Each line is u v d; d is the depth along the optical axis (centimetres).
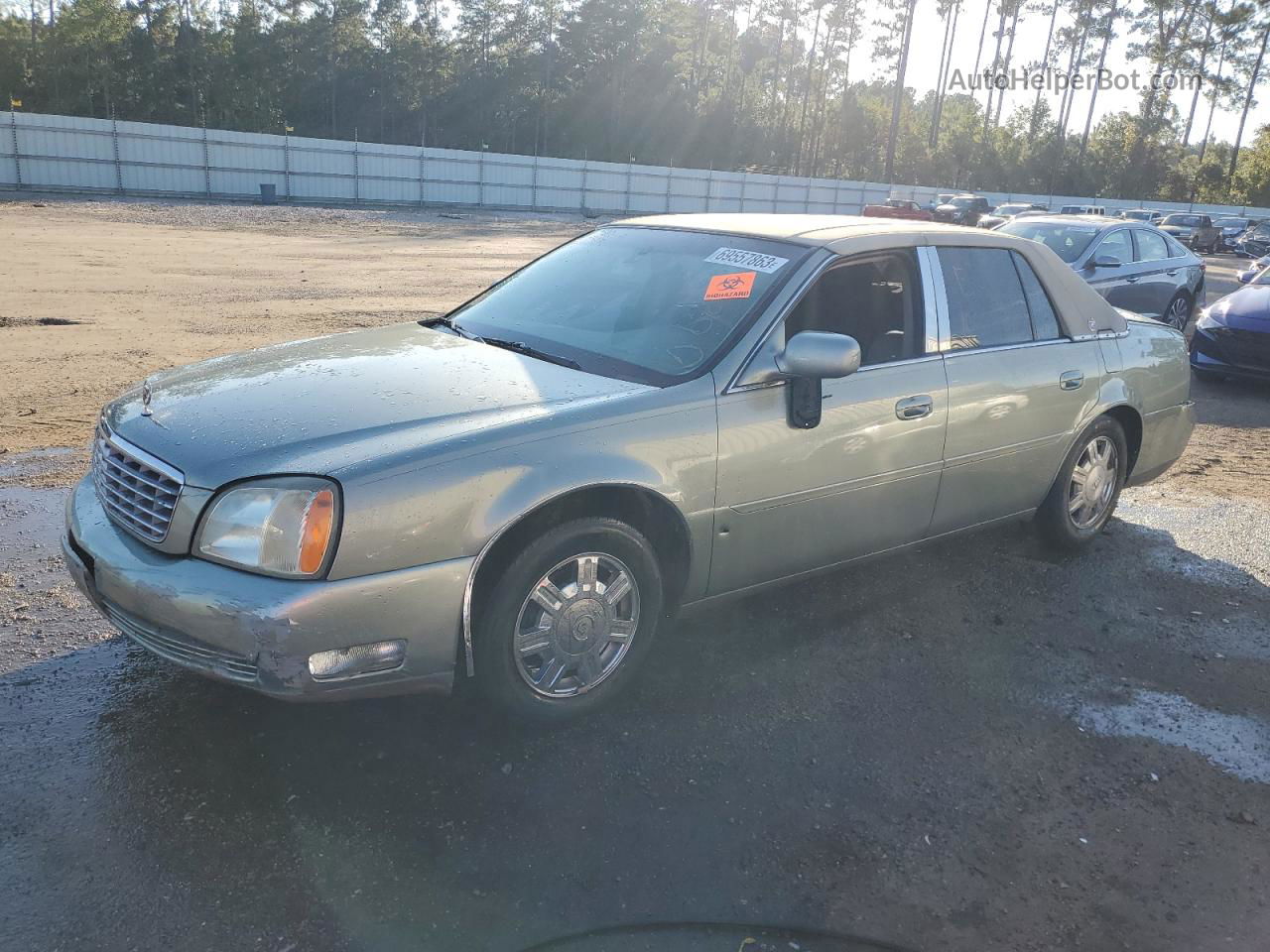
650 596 345
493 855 273
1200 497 648
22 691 342
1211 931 262
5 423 688
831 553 399
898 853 285
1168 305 1263
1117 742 351
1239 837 302
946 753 338
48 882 254
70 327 1097
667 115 8200
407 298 1476
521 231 3331
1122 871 284
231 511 279
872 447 391
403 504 281
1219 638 438
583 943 243
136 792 291
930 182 8156
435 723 336
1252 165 7594
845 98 8788
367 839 276
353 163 4338
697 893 263
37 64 7444
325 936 241
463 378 344
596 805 297
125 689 347
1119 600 473
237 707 339
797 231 408
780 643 412
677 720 348
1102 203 6297
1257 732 363
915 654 407
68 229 2464
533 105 8031
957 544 536
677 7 8425
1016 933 258
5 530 488
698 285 391
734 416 349
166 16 7912
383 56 8075
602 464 315
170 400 334
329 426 302
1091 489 514
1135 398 518
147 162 3931
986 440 439
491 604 307
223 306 1310
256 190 4184
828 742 340
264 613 268
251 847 271
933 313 421
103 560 297
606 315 394
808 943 249
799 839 288
